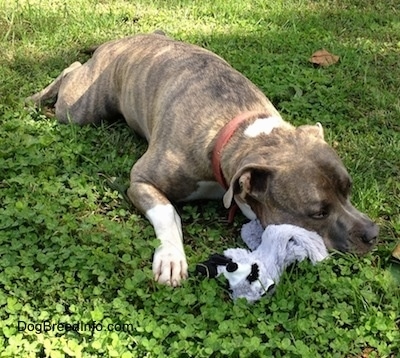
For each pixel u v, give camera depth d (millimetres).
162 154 1292
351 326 1071
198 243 1243
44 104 1636
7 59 1779
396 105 1624
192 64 1376
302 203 1113
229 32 1956
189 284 1116
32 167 1365
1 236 1183
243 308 1064
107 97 1533
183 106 1305
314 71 1746
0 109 1553
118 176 1390
